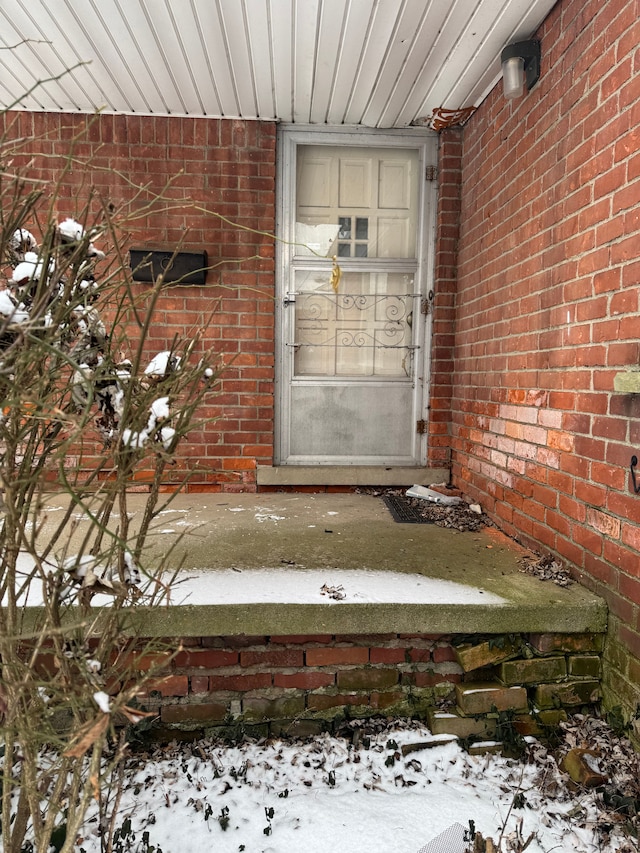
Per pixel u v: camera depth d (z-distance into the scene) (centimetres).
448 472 394
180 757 202
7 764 128
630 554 195
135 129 361
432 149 385
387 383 399
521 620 207
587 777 181
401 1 248
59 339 116
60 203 356
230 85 323
